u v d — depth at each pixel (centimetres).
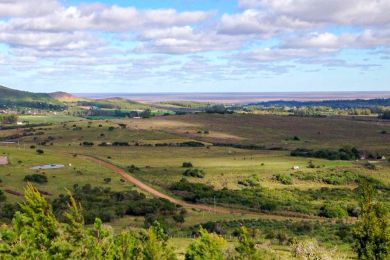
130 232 3569
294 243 4684
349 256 4716
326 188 10975
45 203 3303
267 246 4994
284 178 11631
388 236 3669
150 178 11444
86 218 7300
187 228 7138
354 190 10856
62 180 10606
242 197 9750
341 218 8338
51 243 3027
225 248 3691
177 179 11325
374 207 3850
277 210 8906
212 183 11119
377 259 3706
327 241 5922
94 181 10719
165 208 8500
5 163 12031
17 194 8975
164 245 3316
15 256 2812
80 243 3086
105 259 3050
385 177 11844
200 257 3275
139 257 3177
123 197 9294
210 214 8500
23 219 3100
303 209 8844
